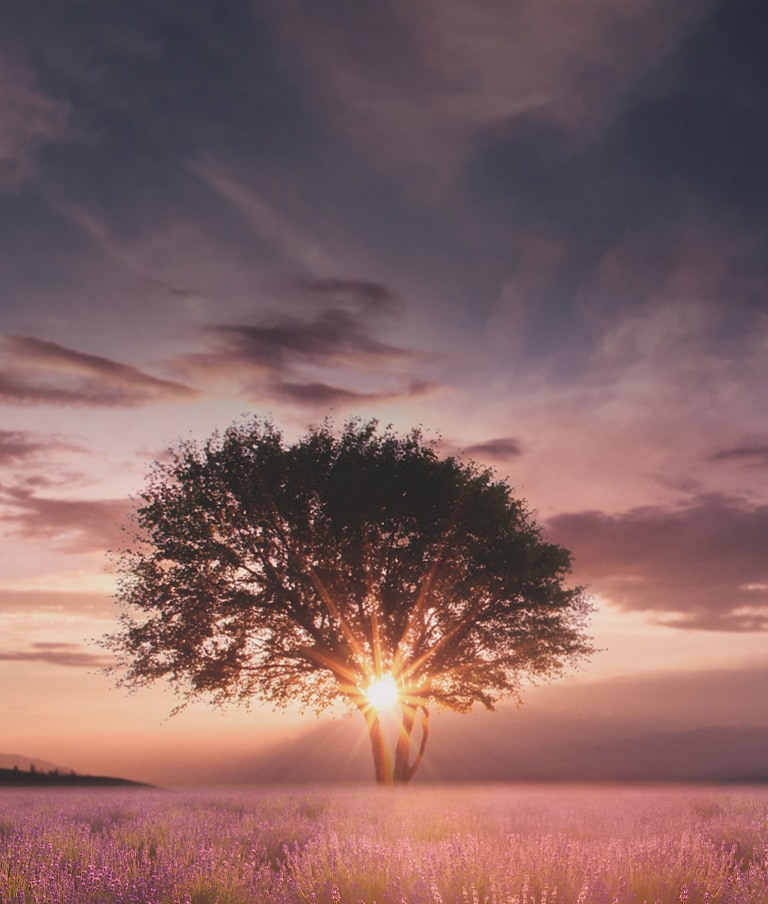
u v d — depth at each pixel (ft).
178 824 40.68
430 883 20.30
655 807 51.03
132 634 92.73
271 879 22.52
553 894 19.24
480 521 91.66
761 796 62.39
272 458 91.71
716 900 19.54
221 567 92.32
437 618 95.40
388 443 94.22
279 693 94.48
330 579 91.50
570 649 97.40
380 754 94.53
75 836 34.24
